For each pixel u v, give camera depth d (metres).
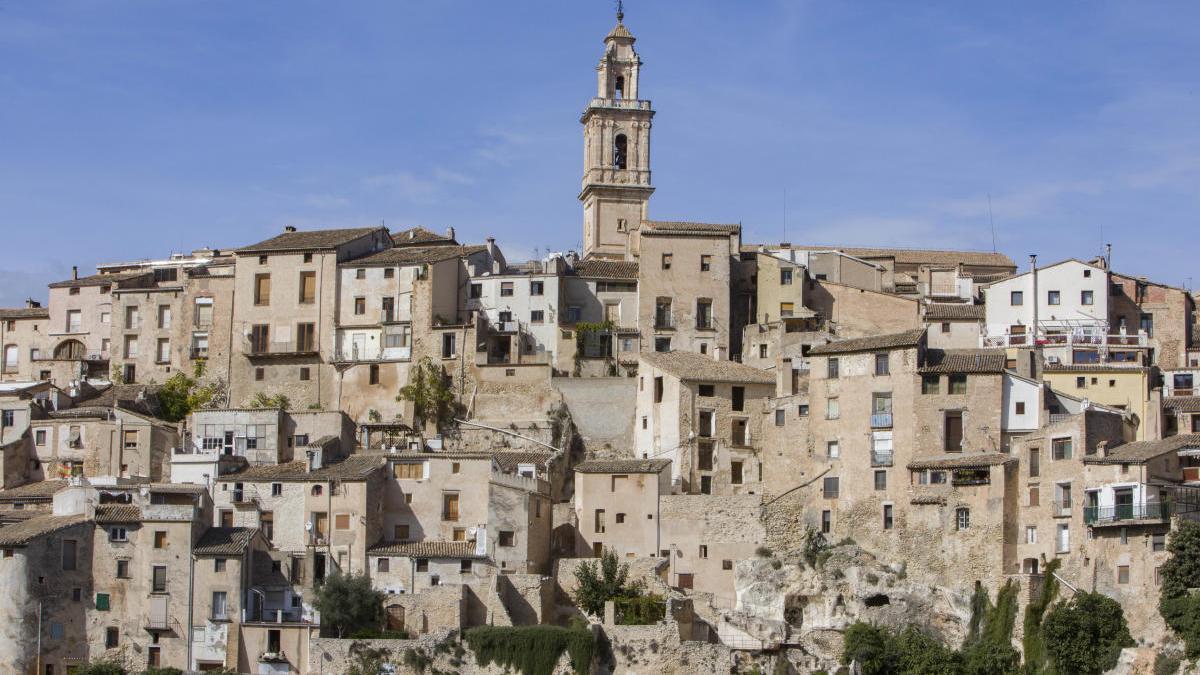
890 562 162.62
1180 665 138.50
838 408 169.38
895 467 164.75
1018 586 153.00
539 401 188.88
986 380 164.25
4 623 154.12
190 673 151.75
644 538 169.12
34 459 185.00
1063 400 164.25
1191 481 151.00
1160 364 191.00
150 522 157.62
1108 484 150.25
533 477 168.75
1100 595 147.00
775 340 193.25
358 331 196.38
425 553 162.50
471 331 191.88
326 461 173.00
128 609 156.12
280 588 159.00
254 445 176.75
